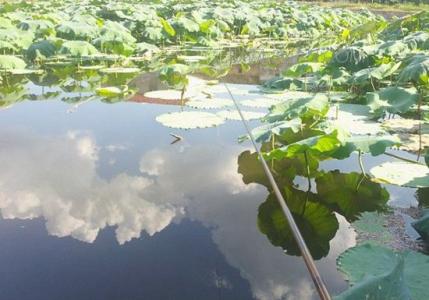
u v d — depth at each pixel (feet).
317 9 79.82
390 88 16.98
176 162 12.37
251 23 51.78
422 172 11.32
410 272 6.82
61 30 32.99
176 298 6.71
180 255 7.86
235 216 9.32
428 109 18.24
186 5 60.39
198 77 28.17
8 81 24.85
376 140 10.16
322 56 26.05
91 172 11.65
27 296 6.76
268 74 29.81
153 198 10.16
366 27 32.12
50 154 12.94
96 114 17.60
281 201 4.72
